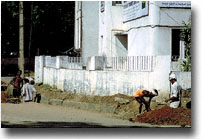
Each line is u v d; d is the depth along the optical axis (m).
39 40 37.78
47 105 16.98
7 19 36.19
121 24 22.86
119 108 14.73
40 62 23.39
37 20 36.06
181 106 13.98
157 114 12.87
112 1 22.80
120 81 16.02
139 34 19.66
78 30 30.86
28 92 18.20
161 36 18.30
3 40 36.66
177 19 18.39
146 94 13.76
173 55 19.03
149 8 18.38
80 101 16.34
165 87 14.76
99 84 16.84
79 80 18.09
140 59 15.38
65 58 19.97
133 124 12.41
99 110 15.04
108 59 16.83
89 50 28.17
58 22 37.53
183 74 15.30
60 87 19.91
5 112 14.76
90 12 28.05
